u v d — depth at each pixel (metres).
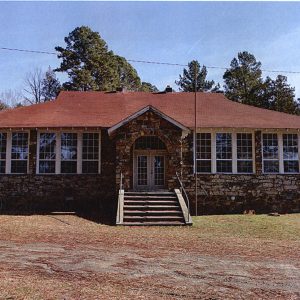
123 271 9.08
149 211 17.95
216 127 22.22
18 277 8.37
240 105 27.20
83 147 22.69
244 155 22.80
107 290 7.66
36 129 22.33
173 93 29.20
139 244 12.45
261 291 7.86
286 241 13.66
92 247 11.74
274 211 22.36
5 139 22.62
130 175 22.45
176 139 20.83
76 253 10.81
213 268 9.55
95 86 50.47
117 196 20.28
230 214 21.62
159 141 23.03
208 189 22.14
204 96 28.58
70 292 7.49
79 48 52.38
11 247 11.43
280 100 53.16
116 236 13.87
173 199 19.27
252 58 59.88
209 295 7.55
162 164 22.95
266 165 22.98
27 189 22.12
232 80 59.28
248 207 22.25
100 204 22.06
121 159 20.61
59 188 22.17
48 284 7.95
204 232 15.29
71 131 22.64
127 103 26.97
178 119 23.59
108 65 52.75
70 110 25.16
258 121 23.47
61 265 9.46
